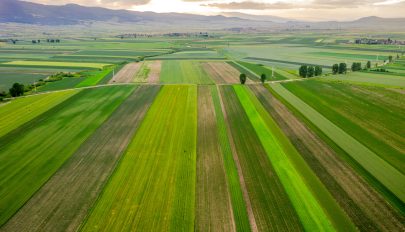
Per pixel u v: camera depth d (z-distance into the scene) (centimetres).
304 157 4322
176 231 2812
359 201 3272
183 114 6288
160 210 3112
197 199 3294
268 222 2930
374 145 4762
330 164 4116
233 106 6906
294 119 6019
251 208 3141
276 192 3425
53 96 7800
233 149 4575
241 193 3403
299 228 2847
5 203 3250
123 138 4994
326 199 3300
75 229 2847
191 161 4178
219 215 3031
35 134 5166
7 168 3994
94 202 3253
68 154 4400
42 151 4503
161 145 4719
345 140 4950
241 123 5759
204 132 5278
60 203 3241
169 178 3728
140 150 4531
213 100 7406
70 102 7225
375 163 4150
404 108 6756
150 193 3409
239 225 2886
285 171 3900
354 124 5734
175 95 7894
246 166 4038
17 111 6525
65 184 3603
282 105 7012
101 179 3709
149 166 4038
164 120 5903
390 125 5684
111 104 7044
